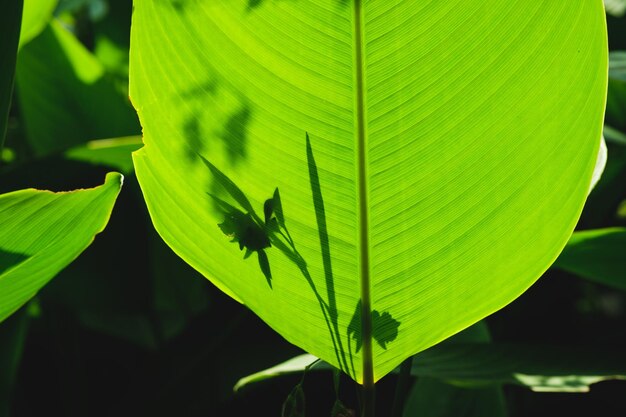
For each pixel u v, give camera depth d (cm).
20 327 123
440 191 102
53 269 106
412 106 100
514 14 99
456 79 100
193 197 103
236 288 104
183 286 144
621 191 148
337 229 103
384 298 104
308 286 104
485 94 100
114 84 142
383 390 144
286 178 102
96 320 159
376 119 101
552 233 102
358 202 102
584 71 100
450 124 101
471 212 102
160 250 137
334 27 99
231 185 102
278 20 99
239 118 101
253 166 102
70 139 148
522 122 100
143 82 101
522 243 103
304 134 101
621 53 135
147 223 131
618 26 162
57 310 135
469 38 99
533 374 112
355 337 105
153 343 159
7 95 110
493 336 157
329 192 102
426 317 104
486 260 103
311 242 103
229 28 100
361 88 100
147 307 134
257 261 103
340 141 101
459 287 104
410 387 150
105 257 130
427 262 103
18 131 163
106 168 125
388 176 102
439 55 100
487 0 99
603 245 117
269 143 101
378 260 103
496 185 102
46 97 142
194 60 100
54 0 126
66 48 135
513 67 100
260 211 103
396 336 105
